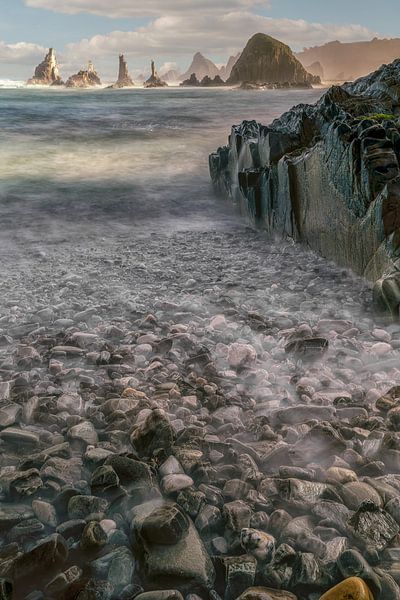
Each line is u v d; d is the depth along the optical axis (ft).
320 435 14.48
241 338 24.07
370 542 10.57
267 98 264.11
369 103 43.70
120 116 144.15
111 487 12.29
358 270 32.12
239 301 29.48
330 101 44.32
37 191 63.36
